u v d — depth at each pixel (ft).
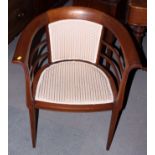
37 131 5.16
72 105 4.02
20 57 3.55
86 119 5.49
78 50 4.68
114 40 6.68
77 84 4.26
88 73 4.52
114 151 4.87
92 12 4.32
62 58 4.76
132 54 3.78
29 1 7.12
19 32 7.05
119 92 3.98
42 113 5.55
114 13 5.43
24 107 5.70
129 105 5.92
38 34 7.58
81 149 4.87
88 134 5.17
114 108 4.16
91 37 4.51
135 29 5.64
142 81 6.68
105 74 4.58
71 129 5.25
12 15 6.36
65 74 4.45
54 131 5.19
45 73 4.46
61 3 9.93
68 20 4.37
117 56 4.45
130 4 4.47
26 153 4.75
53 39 4.50
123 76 3.81
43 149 4.84
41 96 4.03
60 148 4.87
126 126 5.39
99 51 4.66
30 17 7.41
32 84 4.24
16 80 6.45
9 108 5.65
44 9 8.32
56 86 4.20
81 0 5.54
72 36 4.51
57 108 4.03
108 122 5.44
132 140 5.10
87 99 4.04
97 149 4.89
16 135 5.07
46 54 4.75
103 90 4.20
